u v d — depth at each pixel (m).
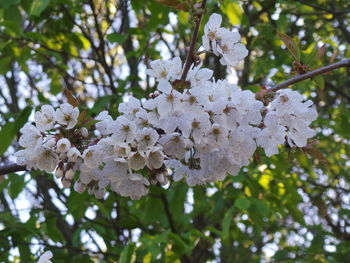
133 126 2.16
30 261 5.05
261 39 6.25
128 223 5.54
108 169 2.25
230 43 2.37
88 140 2.35
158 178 2.37
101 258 5.66
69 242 6.37
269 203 5.48
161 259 4.74
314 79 2.67
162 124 2.17
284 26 5.95
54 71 6.21
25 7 5.29
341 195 7.55
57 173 2.30
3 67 5.72
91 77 7.18
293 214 5.62
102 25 6.75
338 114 5.92
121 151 2.18
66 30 5.86
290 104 2.29
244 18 4.89
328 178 7.50
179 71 2.28
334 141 7.03
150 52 5.67
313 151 2.45
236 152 2.29
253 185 5.25
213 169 2.37
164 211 6.09
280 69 5.71
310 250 5.53
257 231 5.47
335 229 7.34
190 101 2.15
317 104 6.99
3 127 4.10
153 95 2.34
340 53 6.79
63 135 2.30
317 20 6.74
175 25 6.61
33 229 5.24
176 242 4.59
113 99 5.29
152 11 5.05
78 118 2.30
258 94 2.38
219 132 2.20
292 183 5.84
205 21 4.12
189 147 2.25
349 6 6.71
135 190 2.40
